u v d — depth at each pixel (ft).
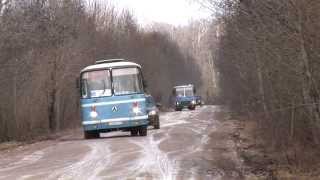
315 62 59.93
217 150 91.76
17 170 73.10
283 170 67.00
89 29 216.95
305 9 57.52
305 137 78.07
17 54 138.92
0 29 132.67
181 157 82.02
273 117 86.22
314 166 67.26
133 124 125.08
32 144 121.39
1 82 138.10
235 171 68.39
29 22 140.26
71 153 91.56
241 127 147.74
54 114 178.60
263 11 66.18
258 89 106.01
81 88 127.13
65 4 170.50
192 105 342.85
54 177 64.54
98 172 67.77
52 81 173.58
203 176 63.93
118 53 273.95
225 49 128.26
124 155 85.25
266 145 91.76
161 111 337.31
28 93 157.07
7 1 133.80
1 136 145.38
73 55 179.32
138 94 125.80
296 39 60.44
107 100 125.90
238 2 75.31
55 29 155.22
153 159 79.61
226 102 247.91
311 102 62.49
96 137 131.34
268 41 68.64
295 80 68.80
